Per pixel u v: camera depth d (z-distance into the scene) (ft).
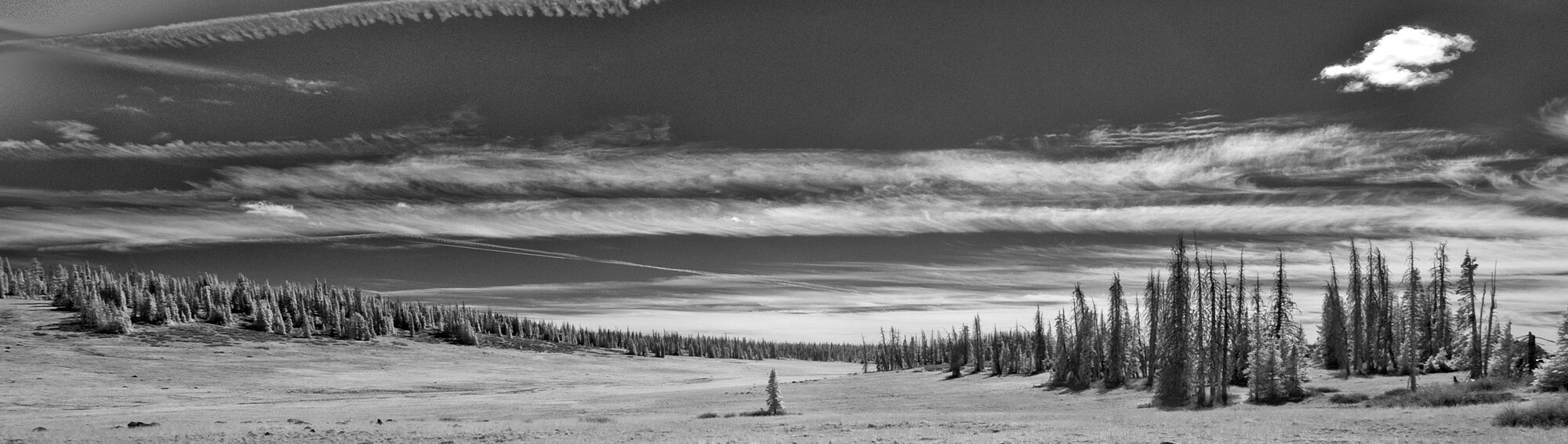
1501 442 88.69
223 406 290.35
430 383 488.85
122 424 174.81
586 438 119.44
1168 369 209.97
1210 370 202.49
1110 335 296.92
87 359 473.67
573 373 636.89
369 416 211.20
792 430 130.52
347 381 476.95
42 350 494.18
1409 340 224.33
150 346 554.46
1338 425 114.32
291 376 486.38
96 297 640.58
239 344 612.29
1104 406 213.66
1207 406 195.11
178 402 314.55
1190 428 116.47
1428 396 161.38
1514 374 182.39
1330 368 259.19
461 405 278.05
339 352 634.02
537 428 140.56
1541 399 136.15
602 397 333.01
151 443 117.29
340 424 155.94
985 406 225.76
